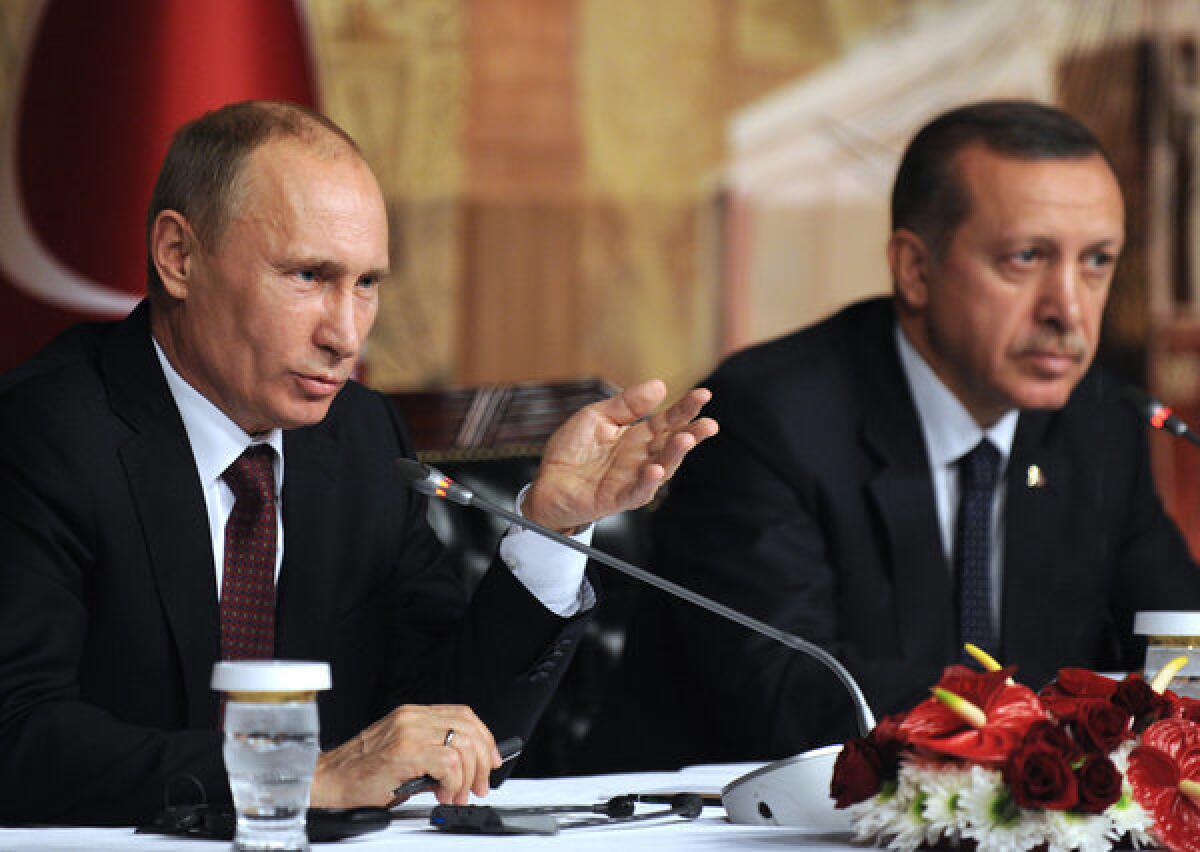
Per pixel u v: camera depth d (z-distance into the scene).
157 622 6.71
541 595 6.48
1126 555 9.93
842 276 18.45
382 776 5.36
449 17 18.16
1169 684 5.28
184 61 11.27
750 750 8.16
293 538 7.11
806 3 18.44
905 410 9.20
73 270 11.15
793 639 5.81
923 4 18.36
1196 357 17.61
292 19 11.71
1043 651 9.20
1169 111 17.80
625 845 4.65
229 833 4.91
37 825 5.75
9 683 6.05
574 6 18.33
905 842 4.37
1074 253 8.84
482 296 18.16
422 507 7.93
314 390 6.67
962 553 9.20
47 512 6.50
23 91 11.30
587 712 9.19
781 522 8.85
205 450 6.88
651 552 9.28
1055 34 18.12
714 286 18.44
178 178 6.67
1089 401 9.80
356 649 7.30
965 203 8.92
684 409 6.27
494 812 5.00
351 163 6.66
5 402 6.73
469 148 18.19
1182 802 4.30
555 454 6.39
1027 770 4.19
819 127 18.47
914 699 7.88
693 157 18.45
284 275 6.54
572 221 18.31
